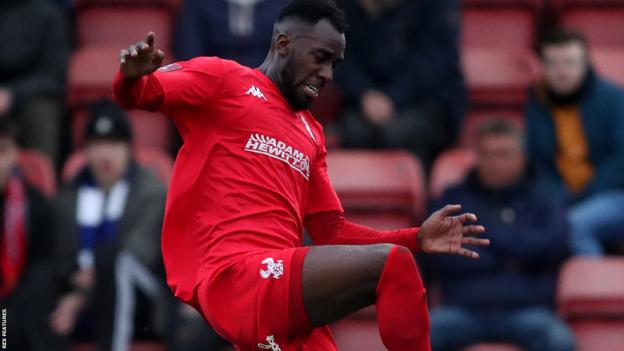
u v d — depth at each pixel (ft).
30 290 79.46
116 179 81.76
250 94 48.29
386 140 91.45
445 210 49.42
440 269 80.18
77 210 81.71
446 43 92.89
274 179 48.26
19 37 94.12
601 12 107.45
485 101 99.19
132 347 80.18
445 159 89.66
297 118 49.57
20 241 79.92
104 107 82.74
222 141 47.96
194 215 48.11
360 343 83.46
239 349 49.83
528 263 79.61
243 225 47.50
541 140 90.27
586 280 82.53
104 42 103.65
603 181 88.17
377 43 92.48
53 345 79.51
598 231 87.15
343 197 88.33
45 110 93.25
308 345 50.19
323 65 48.49
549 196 80.64
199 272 47.83
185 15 94.07
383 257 45.57
